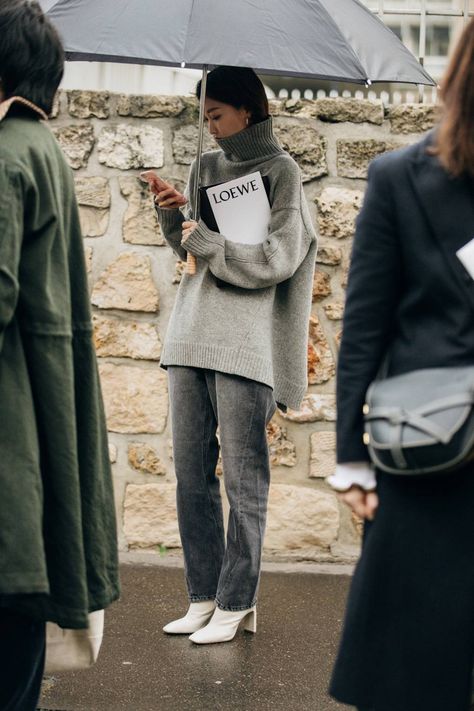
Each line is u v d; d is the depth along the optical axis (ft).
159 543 19.98
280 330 16.44
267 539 19.95
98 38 15.19
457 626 8.87
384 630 9.12
